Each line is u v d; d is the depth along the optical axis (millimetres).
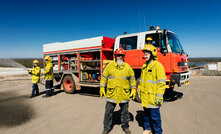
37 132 3619
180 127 3672
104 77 3418
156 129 3104
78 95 7480
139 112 4754
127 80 3326
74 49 7617
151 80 3033
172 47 5641
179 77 5188
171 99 6309
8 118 4539
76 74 7809
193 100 6121
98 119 4273
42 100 6590
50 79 7148
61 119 4367
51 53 8742
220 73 16875
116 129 3635
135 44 6184
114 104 3369
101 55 6602
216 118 4195
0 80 13773
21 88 9914
